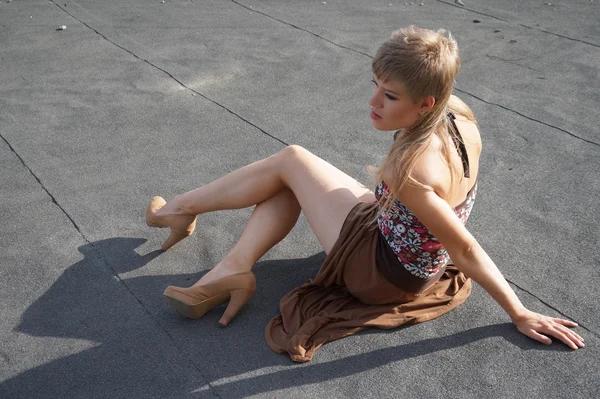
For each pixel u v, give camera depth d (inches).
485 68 171.2
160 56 179.8
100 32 195.0
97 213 115.5
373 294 88.8
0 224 112.3
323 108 153.5
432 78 69.5
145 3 218.8
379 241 85.0
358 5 218.5
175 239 104.3
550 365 83.0
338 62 176.4
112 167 129.8
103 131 143.1
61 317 92.4
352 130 144.1
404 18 206.4
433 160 73.7
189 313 90.0
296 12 212.4
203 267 102.7
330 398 79.2
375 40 189.9
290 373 82.8
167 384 81.6
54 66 173.6
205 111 152.0
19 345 87.4
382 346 86.7
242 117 149.5
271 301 95.5
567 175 125.6
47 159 132.4
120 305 94.8
